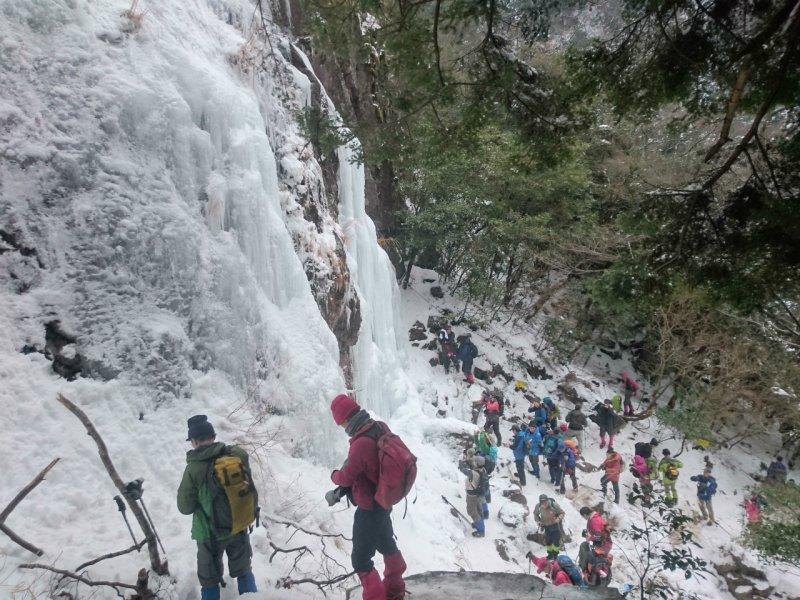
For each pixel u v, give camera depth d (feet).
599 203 52.60
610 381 59.82
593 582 24.47
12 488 12.37
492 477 38.42
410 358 47.85
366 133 17.06
